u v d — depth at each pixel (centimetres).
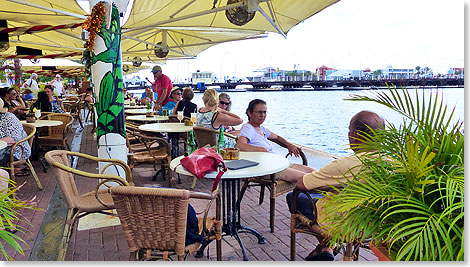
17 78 1530
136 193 188
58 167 255
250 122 380
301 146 815
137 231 202
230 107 600
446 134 141
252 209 400
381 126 191
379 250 154
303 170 350
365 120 196
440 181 128
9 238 154
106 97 361
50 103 766
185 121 546
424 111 150
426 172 130
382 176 148
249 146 359
